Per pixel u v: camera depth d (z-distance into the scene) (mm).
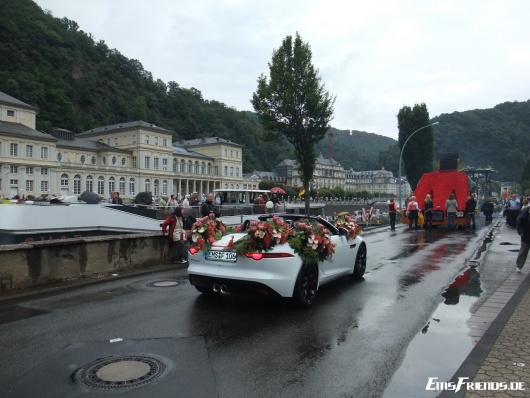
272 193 22750
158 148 105062
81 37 150000
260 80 25938
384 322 5555
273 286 5934
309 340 4848
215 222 6801
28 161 76000
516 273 8984
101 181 90375
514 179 100312
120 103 136000
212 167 125875
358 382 3730
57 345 4648
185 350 4500
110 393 3486
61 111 115250
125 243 9633
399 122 51656
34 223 13242
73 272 8414
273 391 3561
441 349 4508
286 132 25641
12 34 120312
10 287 7340
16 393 3490
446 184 22922
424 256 11953
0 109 82938
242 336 4988
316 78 25266
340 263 7742
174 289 7664
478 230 21203
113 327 5320
